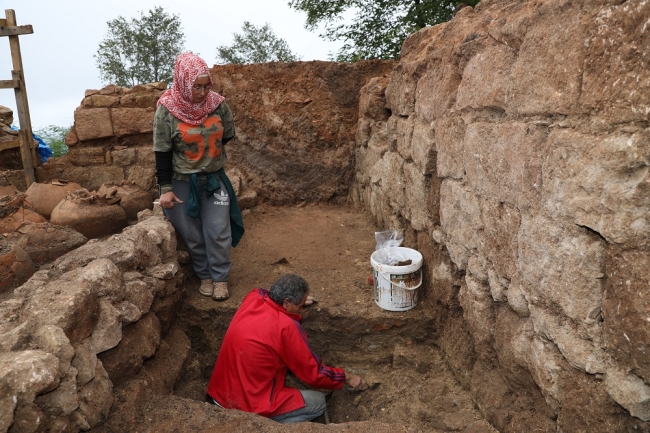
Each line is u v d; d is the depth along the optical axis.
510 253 2.35
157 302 3.24
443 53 3.14
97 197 4.93
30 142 6.04
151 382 2.72
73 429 2.12
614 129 1.64
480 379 2.75
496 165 2.40
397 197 4.22
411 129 3.80
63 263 2.86
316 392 3.16
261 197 5.92
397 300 3.38
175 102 3.30
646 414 1.67
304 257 4.41
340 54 13.38
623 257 1.64
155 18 21.23
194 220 3.62
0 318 2.21
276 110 5.79
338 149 5.87
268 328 2.95
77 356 2.19
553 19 1.93
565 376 2.01
